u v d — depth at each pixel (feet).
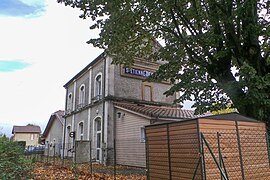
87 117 65.46
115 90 56.13
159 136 17.49
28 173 24.44
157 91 61.93
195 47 27.81
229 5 23.27
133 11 25.79
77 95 75.82
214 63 26.53
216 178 13.79
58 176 32.07
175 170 15.74
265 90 22.34
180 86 26.37
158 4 25.14
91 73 65.82
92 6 25.68
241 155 15.35
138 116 47.75
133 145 47.39
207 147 13.17
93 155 57.72
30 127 200.44
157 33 31.19
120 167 45.37
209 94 24.80
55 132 96.78
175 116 46.62
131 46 32.09
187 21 27.40
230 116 15.87
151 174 17.87
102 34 26.99
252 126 16.52
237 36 24.34
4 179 19.95
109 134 53.16
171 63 30.99
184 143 15.24
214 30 25.68
